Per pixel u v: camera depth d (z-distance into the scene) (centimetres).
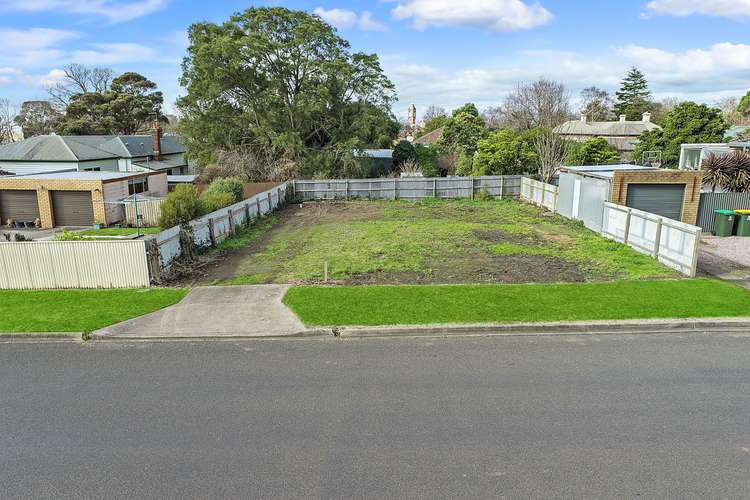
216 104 4134
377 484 548
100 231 2634
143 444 634
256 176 3888
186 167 5634
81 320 1123
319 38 4047
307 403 737
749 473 562
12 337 1048
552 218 2566
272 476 564
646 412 699
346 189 3538
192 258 1675
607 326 1045
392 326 1039
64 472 579
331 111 4338
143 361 915
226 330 1050
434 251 1805
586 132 6181
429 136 7644
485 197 3381
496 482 549
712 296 1208
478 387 782
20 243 1363
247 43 3784
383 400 742
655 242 1622
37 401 761
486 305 1162
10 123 7981
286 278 1462
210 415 706
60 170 4109
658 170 2180
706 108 4184
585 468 573
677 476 558
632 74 8650
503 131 3925
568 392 762
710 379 805
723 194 2050
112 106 6744
